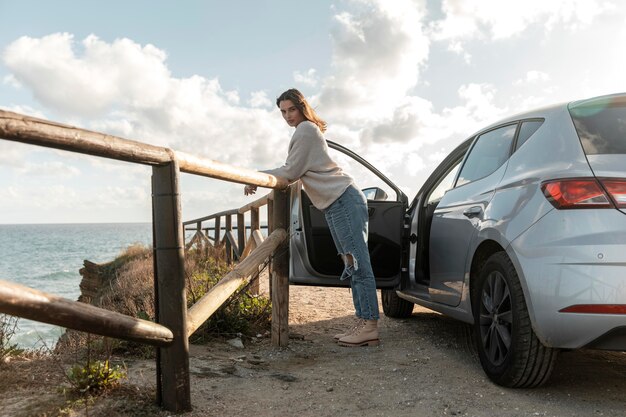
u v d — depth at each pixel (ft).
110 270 51.80
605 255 7.95
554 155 9.22
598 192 8.21
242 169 9.93
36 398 7.63
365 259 13.21
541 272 8.46
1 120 4.77
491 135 12.26
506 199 9.88
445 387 9.81
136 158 6.66
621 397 9.16
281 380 10.14
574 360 11.57
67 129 5.48
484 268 10.35
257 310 15.51
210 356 11.80
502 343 9.78
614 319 7.84
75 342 11.01
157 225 7.60
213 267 24.16
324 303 21.07
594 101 9.50
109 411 7.39
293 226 14.40
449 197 13.02
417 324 16.78
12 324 9.98
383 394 9.40
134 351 10.89
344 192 13.02
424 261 14.65
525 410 8.54
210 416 7.82
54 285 115.65
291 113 13.05
